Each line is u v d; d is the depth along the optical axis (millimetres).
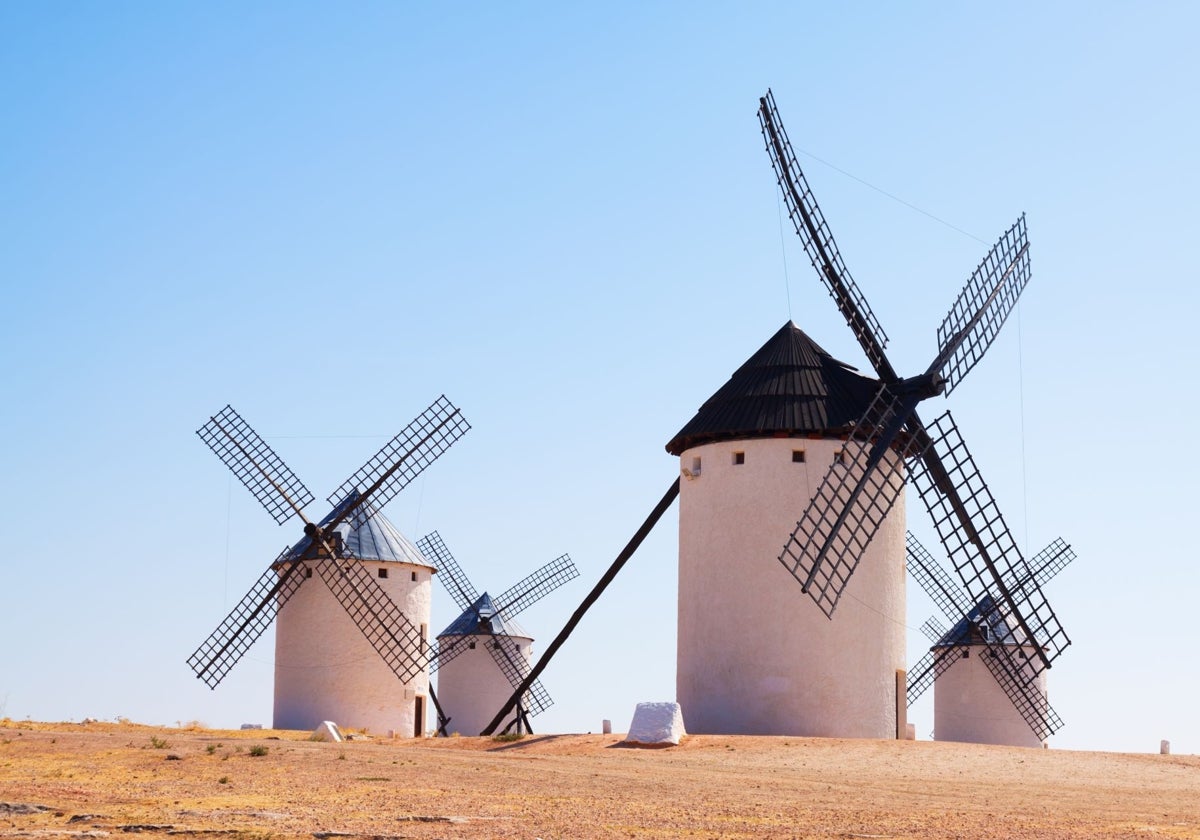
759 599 41281
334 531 55625
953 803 24469
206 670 55344
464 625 71125
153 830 18703
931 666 58906
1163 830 20391
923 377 41406
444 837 18422
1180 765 32500
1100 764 32375
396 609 56344
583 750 36000
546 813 21344
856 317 42781
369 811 21250
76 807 21281
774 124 42375
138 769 27906
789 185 42250
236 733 45500
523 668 71312
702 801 23547
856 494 39938
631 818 20875
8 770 27703
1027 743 56562
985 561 42469
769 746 35125
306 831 18750
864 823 20828
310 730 54312
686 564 43281
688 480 43531
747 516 41844
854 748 34625
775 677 40688
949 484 42250
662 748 35250
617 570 45094
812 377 42781
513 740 39938
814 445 41781
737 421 42094
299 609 55719
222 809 21203
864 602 41500
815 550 40812
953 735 57469
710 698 41562
